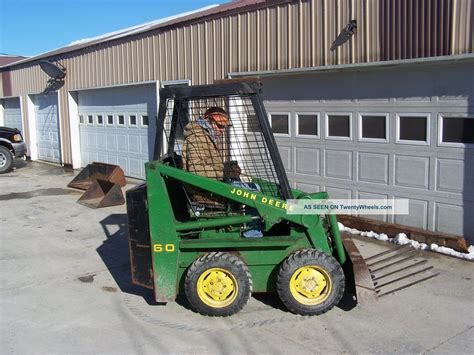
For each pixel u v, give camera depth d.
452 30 6.27
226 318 4.89
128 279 6.05
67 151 16.39
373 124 7.50
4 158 15.43
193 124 5.05
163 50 11.40
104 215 9.40
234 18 9.34
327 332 4.57
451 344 4.30
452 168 6.63
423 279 5.44
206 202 5.09
